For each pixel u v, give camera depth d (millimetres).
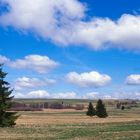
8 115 77812
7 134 57312
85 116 159625
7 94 77000
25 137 52219
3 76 77000
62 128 72688
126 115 176750
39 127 76812
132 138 45906
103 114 147125
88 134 54562
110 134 52500
